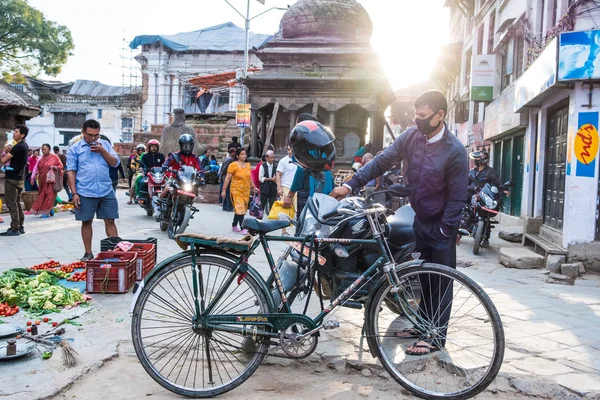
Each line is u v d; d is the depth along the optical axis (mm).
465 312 3467
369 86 16656
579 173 7527
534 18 12422
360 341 3906
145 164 12422
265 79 16891
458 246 10039
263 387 3336
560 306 5438
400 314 3549
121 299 5039
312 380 3459
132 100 46594
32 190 14516
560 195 9094
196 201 17766
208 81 36250
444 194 3779
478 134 19547
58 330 4008
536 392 3277
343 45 17359
